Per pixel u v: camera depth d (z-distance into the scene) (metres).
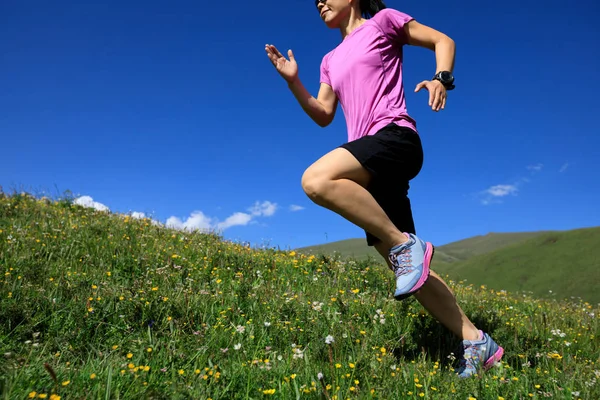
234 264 5.37
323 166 2.67
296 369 2.49
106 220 7.87
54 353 2.56
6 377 1.96
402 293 2.68
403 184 2.97
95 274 4.35
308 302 3.87
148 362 2.47
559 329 4.18
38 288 3.54
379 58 3.03
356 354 2.81
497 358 2.92
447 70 2.80
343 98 3.15
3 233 5.61
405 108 2.99
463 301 4.99
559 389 2.46
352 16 3.43
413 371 2.55
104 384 2.08
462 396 2.35
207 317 3.33
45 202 9.19
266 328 3.17
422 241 2.80
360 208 2.68
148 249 5.79
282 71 3.43
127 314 3.16
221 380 2.25
